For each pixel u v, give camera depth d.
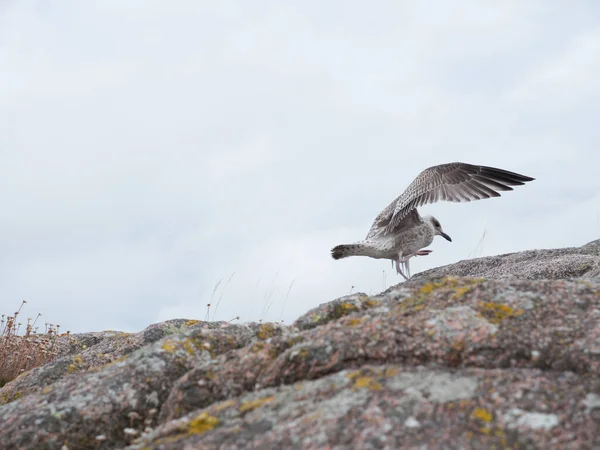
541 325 5.98
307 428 4.91
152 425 6.44
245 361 6.36
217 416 5.51
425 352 5.78
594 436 4.50
